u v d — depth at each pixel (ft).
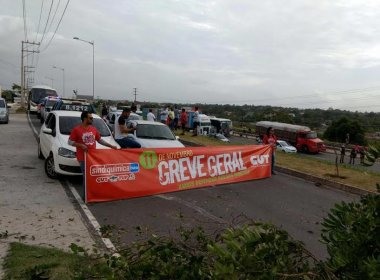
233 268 6.38
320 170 46.65
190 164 33.76
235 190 34.55
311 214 28.04
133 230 21.81
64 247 18.45
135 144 41.11
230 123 197.77
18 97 352.08
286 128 185.88
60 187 31.14
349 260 6.90
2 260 16.38
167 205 28.09
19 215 23.26
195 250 9.02
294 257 7.92
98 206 26.84
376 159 7.78
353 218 7.29
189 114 158.10
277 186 37.35
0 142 54.90
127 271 8.32
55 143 34.19
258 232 7.07
